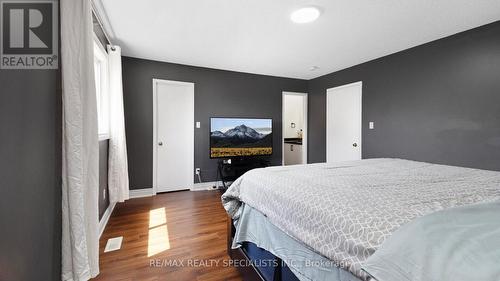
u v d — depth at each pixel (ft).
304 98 16.87
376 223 2.68
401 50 10.70
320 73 15.10
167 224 8.58
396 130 11.02
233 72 14.51
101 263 6.04
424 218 2.54
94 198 4.83
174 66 12.91
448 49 9.07
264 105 15.51
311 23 8.05
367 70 12.45
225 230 8.11
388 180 4.79
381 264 2.17
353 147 13.39
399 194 3.67
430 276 1.87
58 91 4.31
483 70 8.12
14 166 3.49
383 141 11.64
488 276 1.68
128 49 10.73
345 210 3.08
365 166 6.77
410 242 2.20
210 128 13.00
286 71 14.61
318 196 3.67
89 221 4.72
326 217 3.15
